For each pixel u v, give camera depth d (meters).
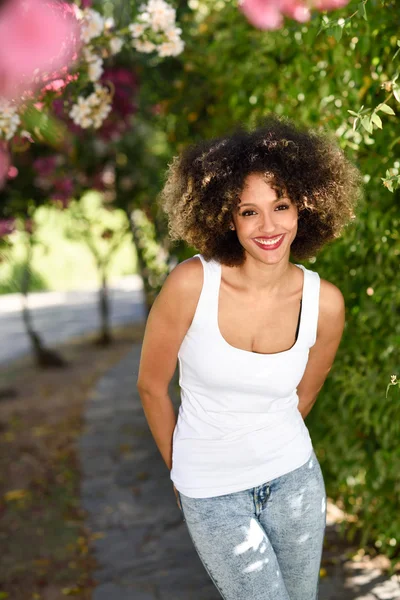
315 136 1.99
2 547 3.81
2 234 5.70
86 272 22.66
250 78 3.61
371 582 3.02
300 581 1.98
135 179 7.40
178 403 4.71
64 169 6.01
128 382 8.45
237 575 1.83
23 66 0.71
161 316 1.88
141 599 3.08
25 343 12.45
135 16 3.15
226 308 1.89
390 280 2.74
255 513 1.93
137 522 4.03
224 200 1.84
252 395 1.88
